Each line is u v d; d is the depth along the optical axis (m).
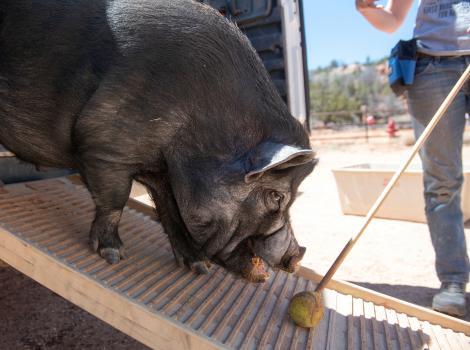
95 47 0.74
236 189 0.71
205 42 0.72
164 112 0.71
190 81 0.71
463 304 1.04
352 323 0.85
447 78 1.04
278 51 1.60
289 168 0.70
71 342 0.91
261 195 0.71
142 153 0.74
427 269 1.38
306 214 2.10
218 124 0.72
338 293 0.95
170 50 0.71
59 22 0.77
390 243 1.62
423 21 1.07
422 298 1.17
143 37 0.72
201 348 0.63
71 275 0.70
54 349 0.88
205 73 0.71
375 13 1.08
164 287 0.74
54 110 0.77
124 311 0.67
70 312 1.04
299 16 1.63
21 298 1.09
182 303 0.71
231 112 0.72
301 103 1.64
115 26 0.74
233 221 0.73
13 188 1.05
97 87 0.72
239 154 0.72
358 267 1.39
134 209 1.18
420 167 2.10
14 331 0.94
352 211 2.05
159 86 0.70
